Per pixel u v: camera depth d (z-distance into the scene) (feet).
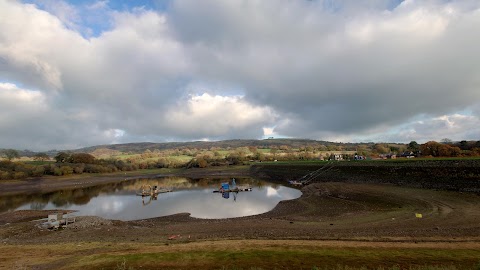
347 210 138.10
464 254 63.05
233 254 67.41
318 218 124.06
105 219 139.44
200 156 605.31
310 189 221.46
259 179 365.20
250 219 131.03
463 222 96.68
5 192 292.20
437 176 165.48
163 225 126.82
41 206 201.36
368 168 227.20
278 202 188.96
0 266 65.05
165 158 625.00
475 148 329.72
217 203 194.29
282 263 59.77
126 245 85.15
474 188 138.41
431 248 69.72
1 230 121.39
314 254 65.77
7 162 372.38
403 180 183.52
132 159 623.36
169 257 66.08
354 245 75.05
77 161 471.21
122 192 271.08
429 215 109.50
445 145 332.39
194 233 103.40
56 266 63.36
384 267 55.52
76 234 110.52
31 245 91.35
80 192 279.08
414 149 450.30
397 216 112.57
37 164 425.28
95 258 67.67
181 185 322.14
